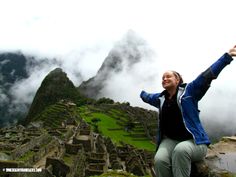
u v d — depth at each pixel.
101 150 90.38
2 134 101.56
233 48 10.80
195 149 10.73
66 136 103.62
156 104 12.27
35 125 150.62
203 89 11.10
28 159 64.31
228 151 21.14
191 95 11.09
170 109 11.26
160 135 11.82
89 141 89.75
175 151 10.75
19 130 113.00
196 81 11.07
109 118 188.50
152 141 154.38
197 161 12.07
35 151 71.50
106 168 60.84
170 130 11.30
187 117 10.97
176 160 10.69
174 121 11.16
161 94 11.97
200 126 11.05
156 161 11.24
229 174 16.19
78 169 62.19
